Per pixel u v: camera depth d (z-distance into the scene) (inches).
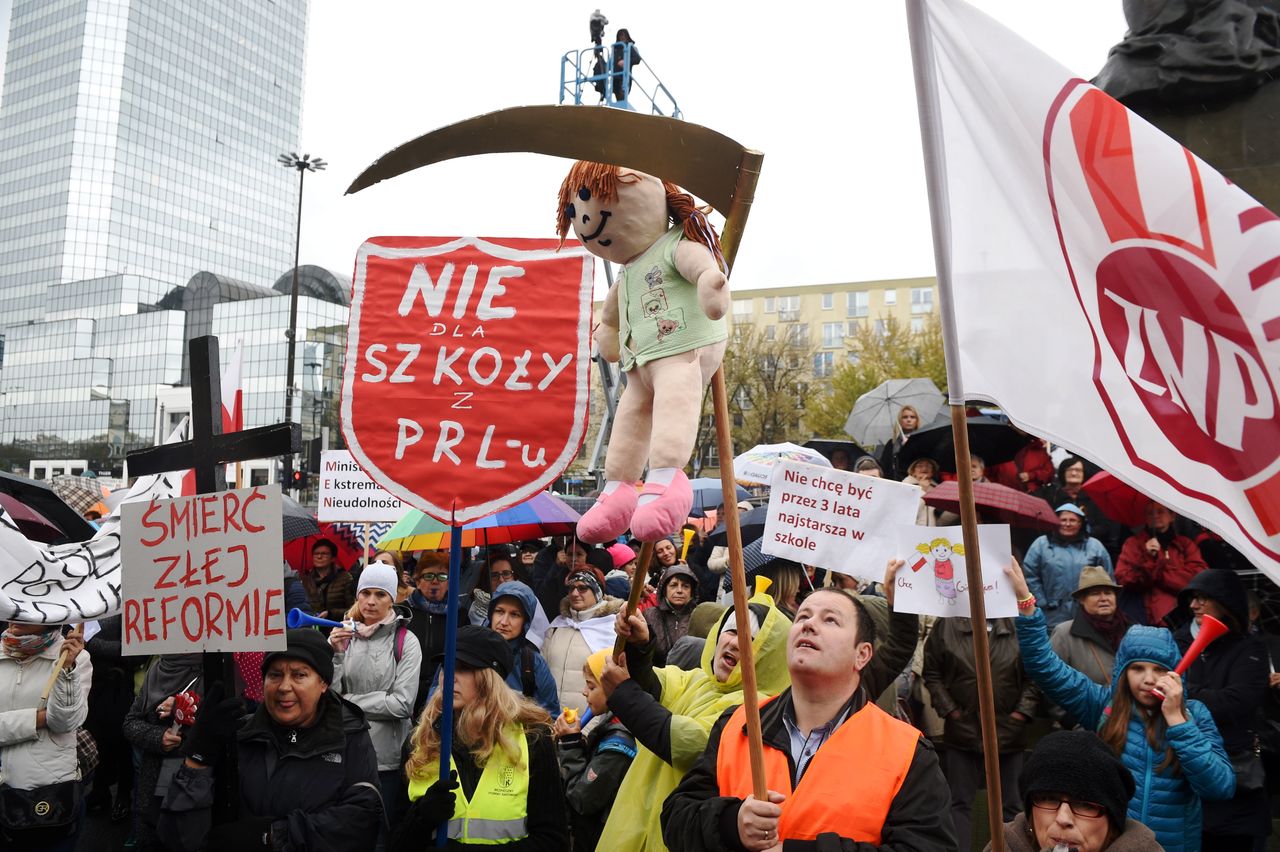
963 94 123.0
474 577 312.0
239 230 5792.3
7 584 168.1
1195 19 301.6
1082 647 223.9
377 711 219.5
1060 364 119.0
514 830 148.3
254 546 143.9
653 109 724.0
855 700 123.0
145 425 4168.3
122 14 5216.5
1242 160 295.0
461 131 102.6
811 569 324.5
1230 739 183.6
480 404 135.5
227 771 144.5
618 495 117.0
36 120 5280.5
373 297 138.6
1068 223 121.0
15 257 5285.4
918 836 109.4
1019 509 255.3
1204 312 116.3
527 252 138.8
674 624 273.9
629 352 118.2
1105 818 123.4
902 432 498.6
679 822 120.2
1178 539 269.7
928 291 2960.1
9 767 202.2
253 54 5885.8
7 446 4461.1
